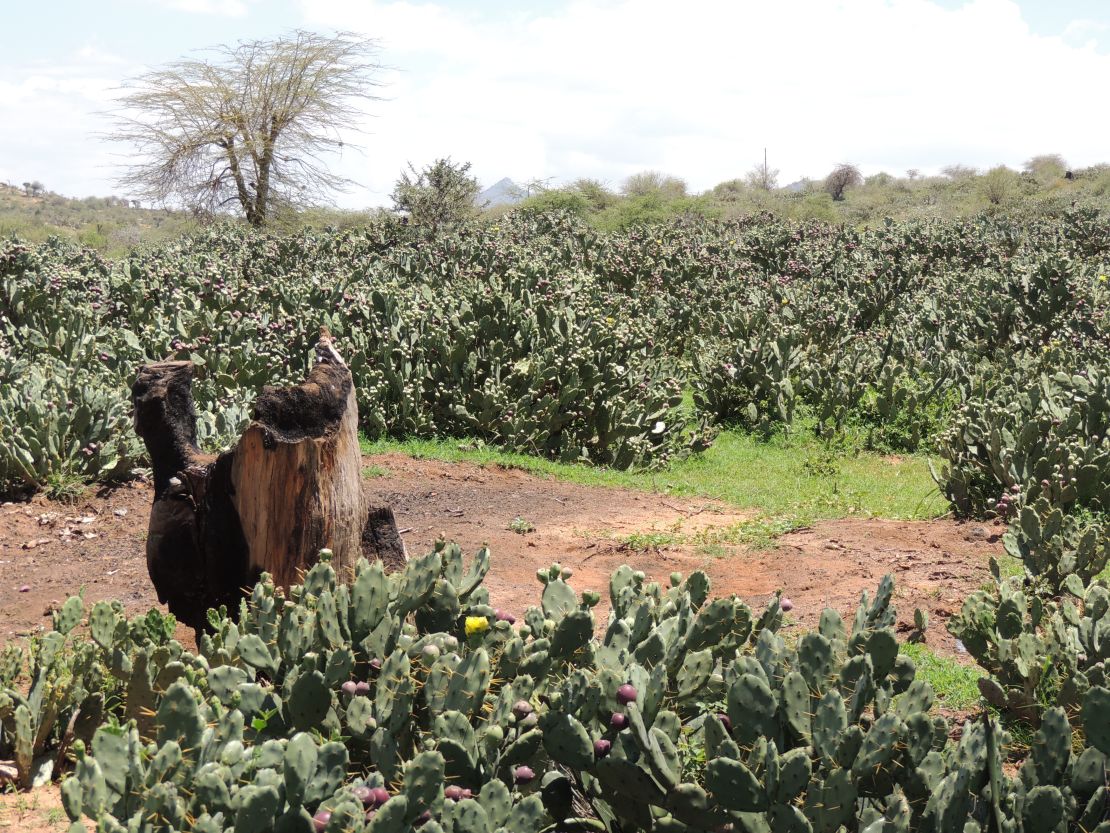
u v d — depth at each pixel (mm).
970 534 7914
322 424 5113
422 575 3812
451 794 2992
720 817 3051
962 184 59781
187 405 5496
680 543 8125
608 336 12188
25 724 4062
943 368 13938
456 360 11672
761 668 3256
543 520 8852
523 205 41094
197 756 2984
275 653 3812
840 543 7852
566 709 3258
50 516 8000
